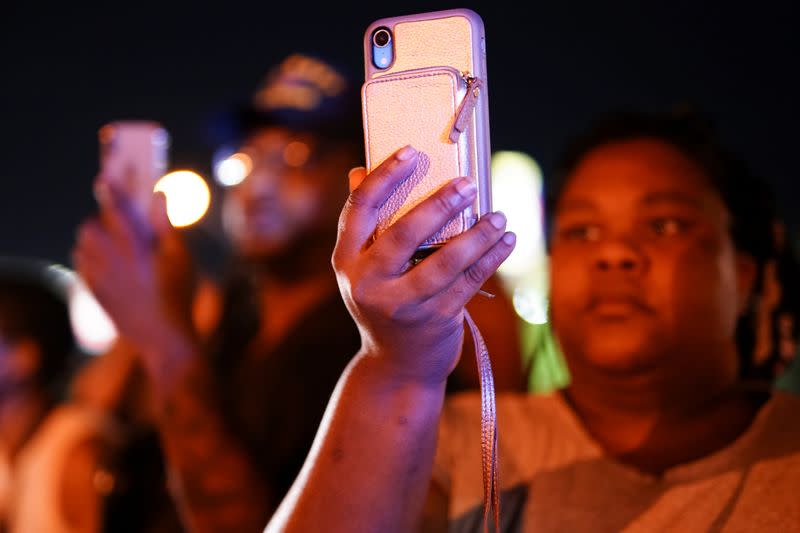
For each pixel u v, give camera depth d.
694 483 1.07
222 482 1.62
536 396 1.25
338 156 1.95
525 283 2.29
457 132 0.84
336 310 1.79
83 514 2.28
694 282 1.13
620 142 1.23
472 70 0.87
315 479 0.92
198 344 1.67
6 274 2.74
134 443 2.00
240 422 1.69
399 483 0.91
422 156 0.84
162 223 1.64
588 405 1.20
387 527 0.91
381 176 0.81
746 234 1.23
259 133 1.97
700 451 1.12
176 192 2.62
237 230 2.01
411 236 0.79
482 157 0.85
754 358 1.26
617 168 1.20
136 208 1.62
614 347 1.14
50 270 5.02
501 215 0.80
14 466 2.42
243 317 2.09
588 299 1.17
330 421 0.93
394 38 0.89
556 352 1.52
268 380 1.74
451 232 0.83
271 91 2.01
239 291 2.11
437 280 0.79
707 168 1.20
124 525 1.93
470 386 1.80
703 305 1.13
